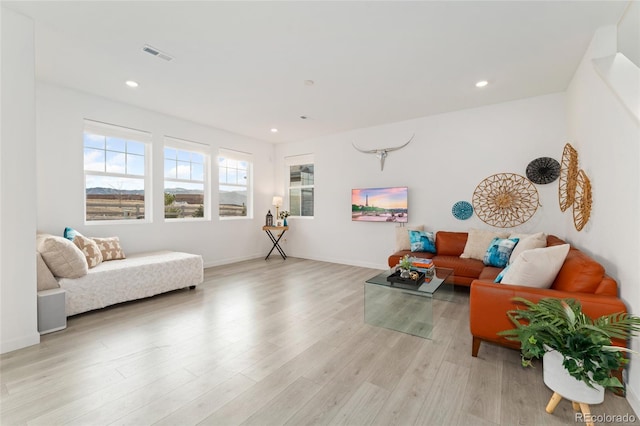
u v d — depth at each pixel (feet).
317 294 12.07
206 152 17.08
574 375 4.56
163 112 14.56
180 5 6.84
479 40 8.24
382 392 5.65
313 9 6.95
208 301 11.09
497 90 11.83
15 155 7.17
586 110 8.65
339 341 7.83
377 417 4.97
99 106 12.54
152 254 13.21
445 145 14.75
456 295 12.13
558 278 6.95
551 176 12.16
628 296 5.68
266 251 21.12
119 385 5.81
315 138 19.66
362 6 6.84
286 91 11.88
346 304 10.86
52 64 9.70
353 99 12.77
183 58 9.30
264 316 9.60
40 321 7.98
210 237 17.31
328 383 5.93
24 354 6.97
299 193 21.03
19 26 7.19
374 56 9.13
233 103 13.28
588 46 8.43
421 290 8.66
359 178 17.74
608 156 6.81
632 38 7.34
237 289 12.74
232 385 5.84
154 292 11.16
